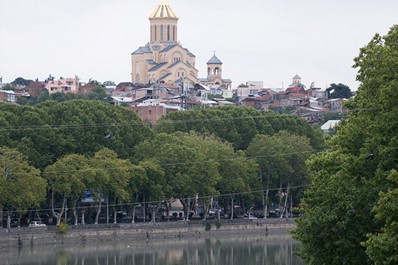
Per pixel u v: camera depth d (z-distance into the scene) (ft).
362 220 634.84
